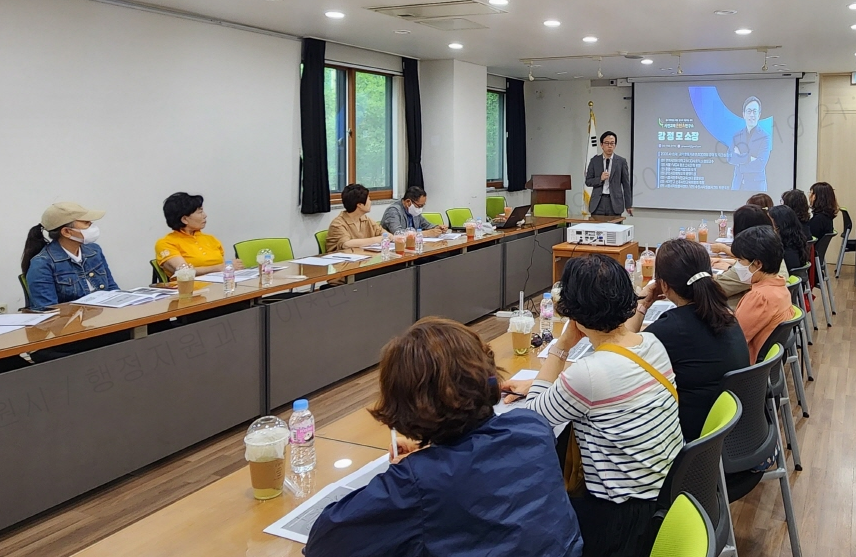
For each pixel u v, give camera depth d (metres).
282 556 1.36
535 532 1.13
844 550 2.63
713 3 5.23
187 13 5.52
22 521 2.84
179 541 1.42
